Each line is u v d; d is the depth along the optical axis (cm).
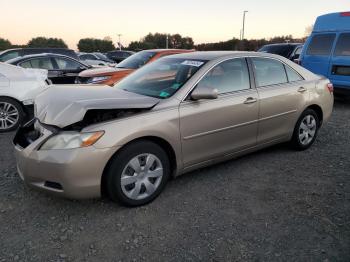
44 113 329
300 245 281
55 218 321
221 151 400
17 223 312
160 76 407
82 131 303
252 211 335
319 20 841
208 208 340
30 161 309
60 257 267
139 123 325
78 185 303
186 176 416
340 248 278
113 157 317
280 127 463
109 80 747
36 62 912
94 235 295
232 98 398
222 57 409
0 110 622
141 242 286
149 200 347
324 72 820
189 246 280
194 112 362
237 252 273
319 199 359
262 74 444
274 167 445
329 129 635
